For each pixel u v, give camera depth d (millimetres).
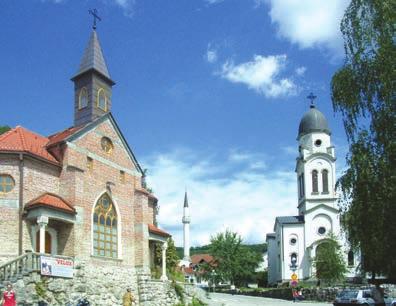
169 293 37281
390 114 17516
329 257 62969
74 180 30750
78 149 32094
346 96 18609
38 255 26062
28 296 24797
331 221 73812
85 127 33031
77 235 30000
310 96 81375
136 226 36250
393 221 16938
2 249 27656
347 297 39844
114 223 34312
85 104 36000
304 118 79875
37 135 33906
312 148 77438
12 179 28719
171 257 47344
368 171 17547
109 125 35406
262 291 65875
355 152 18172
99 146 34094
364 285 59500
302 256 73688
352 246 18797
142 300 34656
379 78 17844
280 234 75625
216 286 83812
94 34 37719
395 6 18328
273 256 84438
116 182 35094
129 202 36125
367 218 17609
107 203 33938
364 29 18859
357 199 17938
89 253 31203
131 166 37062
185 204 108438
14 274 24766
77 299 28391
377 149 17875
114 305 32219
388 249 17188
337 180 18984
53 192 30641
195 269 98562
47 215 28125
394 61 17641
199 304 39406
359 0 19203
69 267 28547
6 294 21828
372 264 18594
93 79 36125
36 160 29781
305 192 75562
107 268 32562
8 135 30766
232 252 80938
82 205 31094
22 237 28016
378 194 17219
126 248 34938
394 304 32781
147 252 36312
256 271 90312
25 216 28359
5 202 28281
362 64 18531
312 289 55312
